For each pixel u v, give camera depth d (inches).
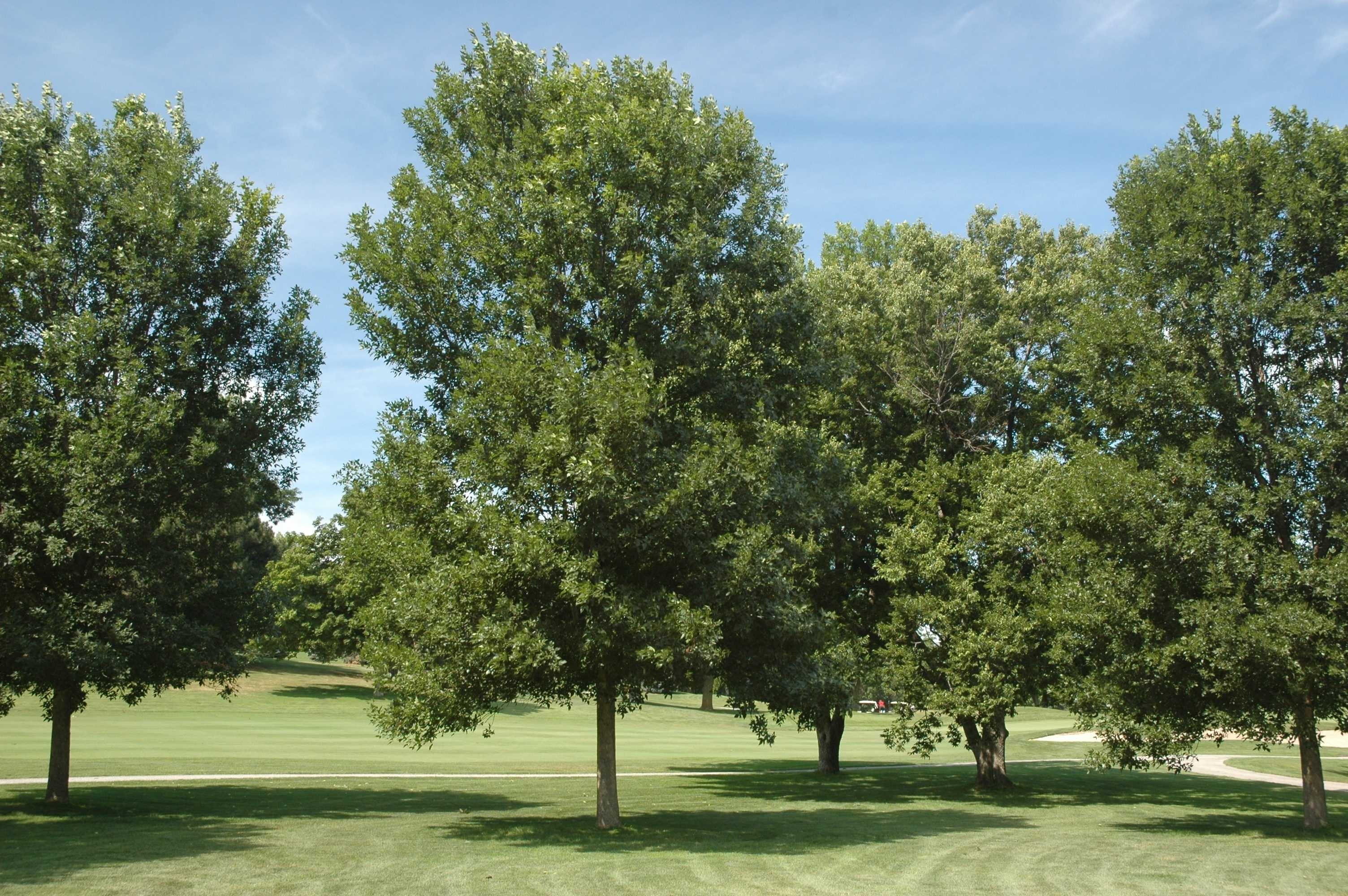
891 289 1218.6
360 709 2252.7
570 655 586.2
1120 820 793.6
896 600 1035.3
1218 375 706.2
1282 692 642.8
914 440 1190.9
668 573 636.1
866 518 1119.6
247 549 3073.3
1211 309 697.6
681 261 704.4
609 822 666.8
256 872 478.3
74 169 739.4
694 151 739.4
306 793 864.9
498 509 594.6
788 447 859.4
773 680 799.1
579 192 685.9
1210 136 767.7
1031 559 1027.3
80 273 746.2
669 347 697.6
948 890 462.0
